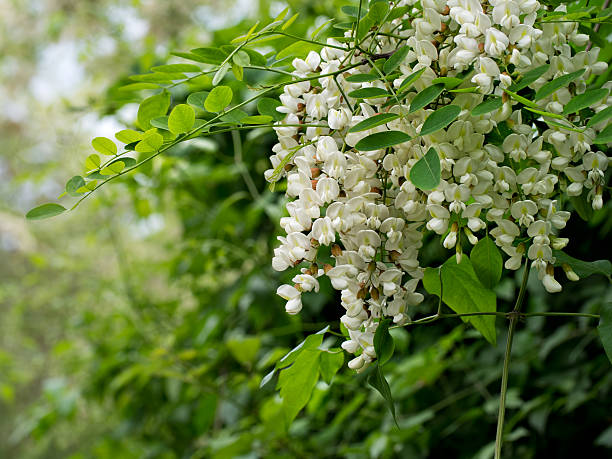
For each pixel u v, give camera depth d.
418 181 0.72
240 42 0.86
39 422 2.17
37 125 3.79
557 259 0.84
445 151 0.75
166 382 2.19
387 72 0.79
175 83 0.92
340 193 0.78
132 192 1.94
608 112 0.75
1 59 4.11
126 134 0.79
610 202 1.20
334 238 0.76
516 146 0.77
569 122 0.77
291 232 0.79
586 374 1.43
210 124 0.83
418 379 1.50
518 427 1.54
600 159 0.77
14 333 3.52
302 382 0.92
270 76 1.29
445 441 1.58
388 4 0.82
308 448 1.63
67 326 2.65
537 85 0.79
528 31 0.75
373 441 1.41
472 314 0.84
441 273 0.89
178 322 2.41
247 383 1.68
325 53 0.84
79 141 2.12
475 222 0.77
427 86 0.78
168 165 1.81
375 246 0.77
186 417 2.10
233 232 1.88
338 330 1.71
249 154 1.95
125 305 2.53
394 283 0.77
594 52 0.78
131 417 2.37
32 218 0.81
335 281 0.77
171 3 3.15
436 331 1.62
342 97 0.83
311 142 0.80
